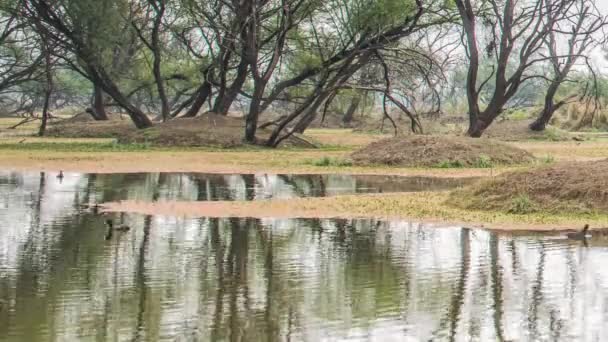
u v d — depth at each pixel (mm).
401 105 38156
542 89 91312
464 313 9391
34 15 41000
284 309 9516
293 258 12281
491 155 30719
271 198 19422
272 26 42906
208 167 28766
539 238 13961
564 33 42906
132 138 40594
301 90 46656
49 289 10391
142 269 11508
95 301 9836
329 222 15680
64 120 61688
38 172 26062
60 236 14055
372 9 37031
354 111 73000
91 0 40438
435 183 23938
